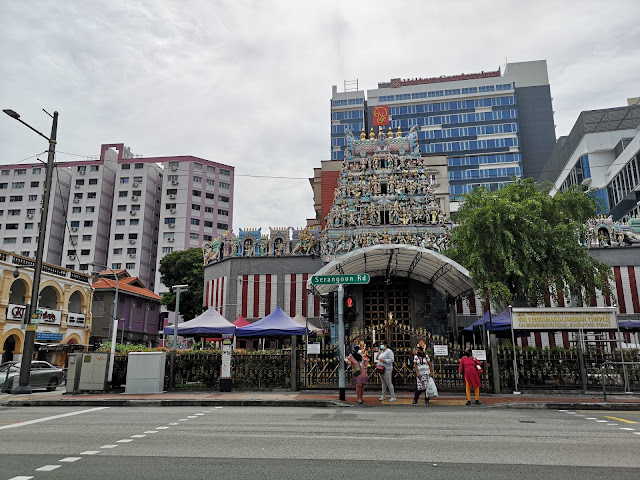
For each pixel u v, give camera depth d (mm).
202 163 87188
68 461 7574
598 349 19984
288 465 7297
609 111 64688
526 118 110438
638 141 51750
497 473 6844
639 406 15195
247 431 10391
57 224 82062
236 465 7297
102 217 83062
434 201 29797
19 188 82438
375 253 22234
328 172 39469
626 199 54750
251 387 19797
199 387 20312
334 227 29094
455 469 7062
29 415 13609
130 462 7500
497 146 108188
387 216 29734
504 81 111562
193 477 6633
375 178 30234
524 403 15414
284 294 31344
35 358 39094
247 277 31938
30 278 39406
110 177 86250
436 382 19688
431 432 10211
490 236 22031
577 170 67188
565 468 7129
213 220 86188
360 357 16547
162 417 12938
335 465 7297
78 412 14352
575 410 14859
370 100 115375
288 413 13820
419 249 21094
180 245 82312
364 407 15422
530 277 21703
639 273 29391
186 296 50344
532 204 22844
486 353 19109
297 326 21859
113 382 20438
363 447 8609
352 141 31812
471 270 22359
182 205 83938
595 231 30594
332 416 13023
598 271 23891
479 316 28156
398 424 11398
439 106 112312
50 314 41438
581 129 66062
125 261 81062
